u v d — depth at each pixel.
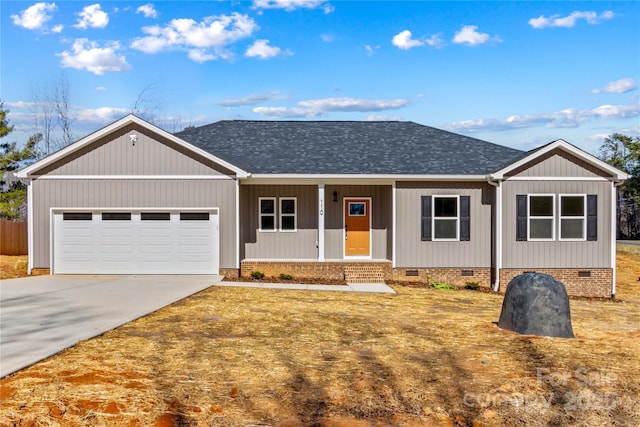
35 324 9.94
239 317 10.90
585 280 17.95
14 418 5.23
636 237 49.41
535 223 17.91
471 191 18.36
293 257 19.59
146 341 8.64
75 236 17.75
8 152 39.38
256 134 21.92
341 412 5.55
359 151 20.17
